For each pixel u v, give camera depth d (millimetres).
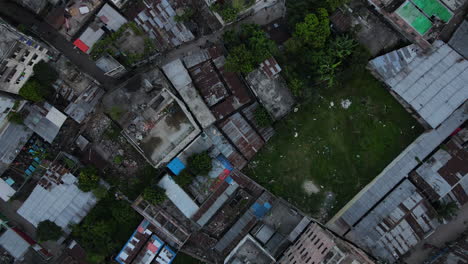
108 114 39469
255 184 39531
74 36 39625
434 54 38625
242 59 36844
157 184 39562
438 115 38156
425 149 38750
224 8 37906
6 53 34531
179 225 39250
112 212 39438
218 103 39844
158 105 35531
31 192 39469
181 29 39344
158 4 39312
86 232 39281
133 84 38375
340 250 31391
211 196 39250
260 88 38531
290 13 38750
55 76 37688
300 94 37906
